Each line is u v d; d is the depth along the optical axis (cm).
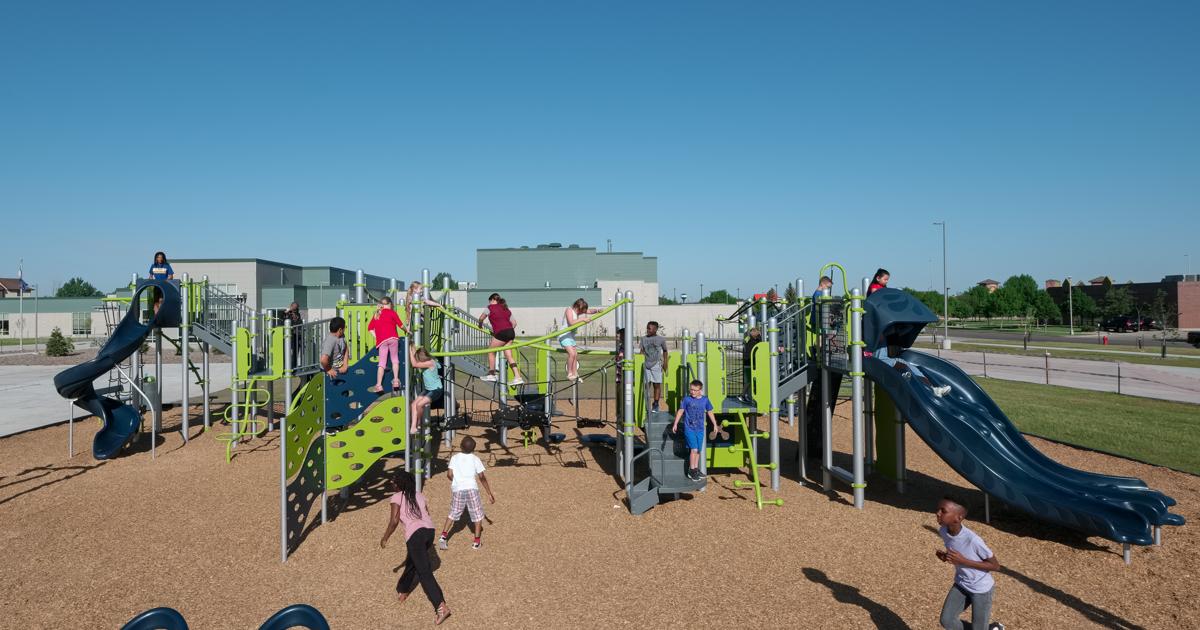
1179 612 636
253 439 1531
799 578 719
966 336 6381
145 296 1579
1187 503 986
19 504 1008
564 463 1295
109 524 910
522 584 706
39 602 664
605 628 605
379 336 1033
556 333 1082
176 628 438
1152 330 7169
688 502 1025
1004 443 923
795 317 1155
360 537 860
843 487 1128
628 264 6638
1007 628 604
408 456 1009
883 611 636
